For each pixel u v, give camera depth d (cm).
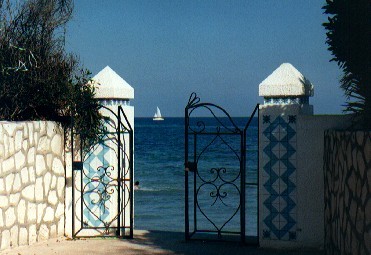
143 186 3198
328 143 817
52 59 1115
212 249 949
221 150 6072
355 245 573
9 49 1126
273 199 953
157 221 1908
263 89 956
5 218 852
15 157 884
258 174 962
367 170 516
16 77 1102
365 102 757
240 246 980
